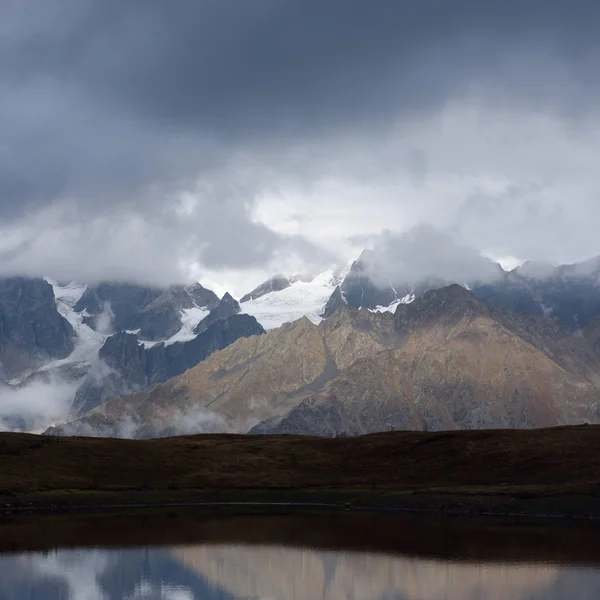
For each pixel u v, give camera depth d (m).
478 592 115.12
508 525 168.00
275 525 168.25
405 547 144.88
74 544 146.00
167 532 158.50
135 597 113.12
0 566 129.75
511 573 125.56
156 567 130.00
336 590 116.88
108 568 129.12
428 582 121.06
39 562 132.38
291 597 113.44
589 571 127.06
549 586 117.94
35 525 165.38
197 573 126.31
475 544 146.62
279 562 133.88
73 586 118.31
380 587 118.31
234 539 151.75
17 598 112.12
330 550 142.38
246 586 118.75
